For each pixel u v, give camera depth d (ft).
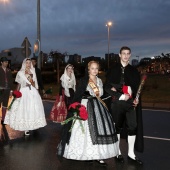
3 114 29.14
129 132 17.80
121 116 17.58
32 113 24.12
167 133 25.52
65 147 16.92
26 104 24.12
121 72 17.44
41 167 17.43
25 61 24.82
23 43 48.52
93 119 16.65
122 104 17.20
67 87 27.71
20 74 24.49
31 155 19.56
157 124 29.22
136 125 17.60
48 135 24.64
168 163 18.06
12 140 23.13
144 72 23.20
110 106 17.85
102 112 17.07
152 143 22.39
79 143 16.56
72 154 16.55
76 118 16.69
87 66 17.43
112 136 16.84
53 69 101.45
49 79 85.15
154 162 18.22
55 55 84.12
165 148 21.12
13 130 26.35
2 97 29.53
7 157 19.17
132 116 17.46
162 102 43.78
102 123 16.74
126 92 16.57
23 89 24.36
